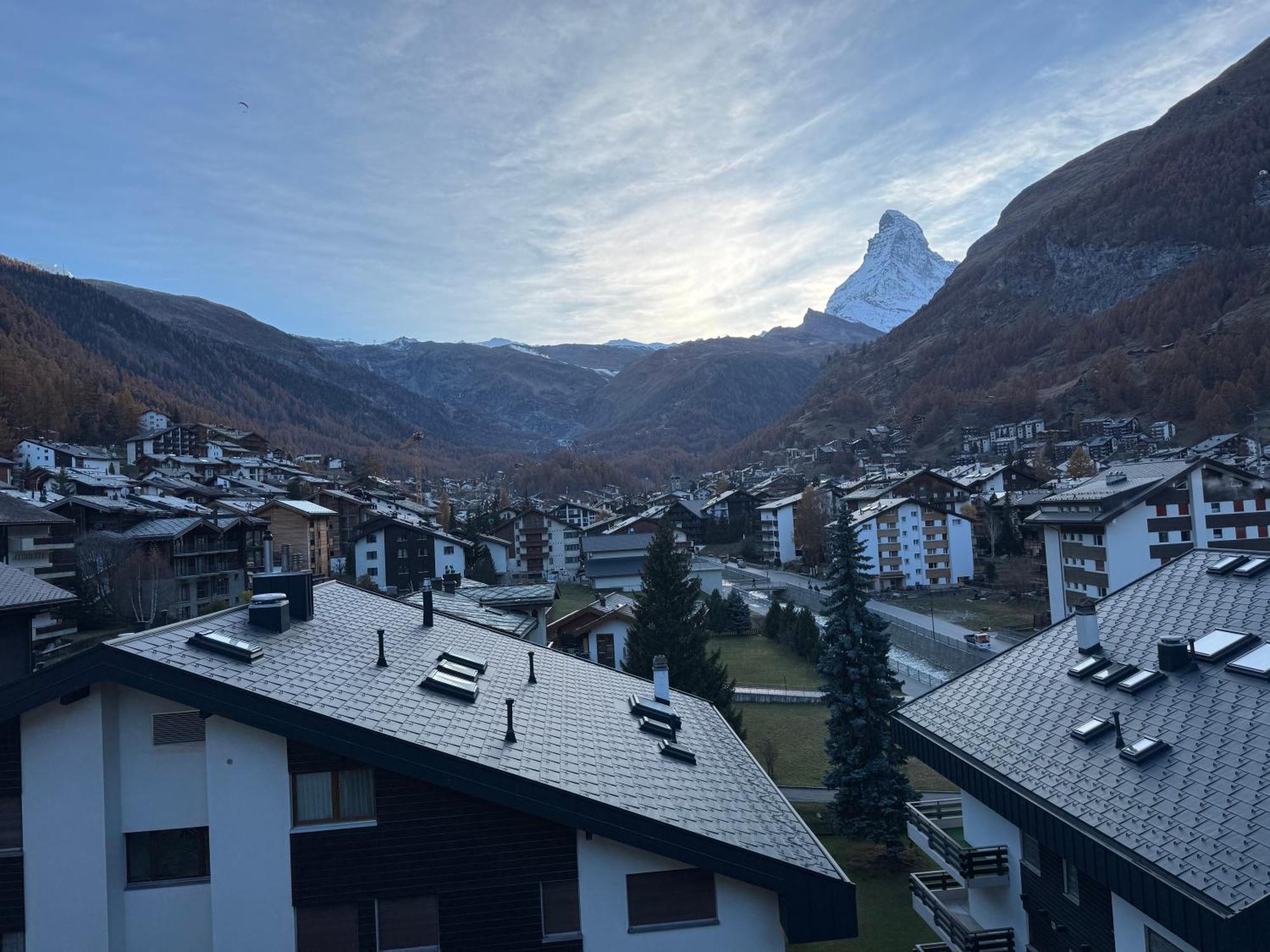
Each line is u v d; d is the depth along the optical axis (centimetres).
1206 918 1166
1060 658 2170
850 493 14562
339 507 12594
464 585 5475
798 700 5897
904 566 11306
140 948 1382
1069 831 1498
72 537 7319
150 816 1400
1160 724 1661
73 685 1334
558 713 1888
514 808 1370
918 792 3597
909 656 7312
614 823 1380
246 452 18325
